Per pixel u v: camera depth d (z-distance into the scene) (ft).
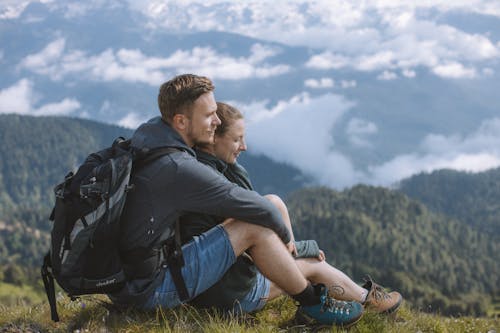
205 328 13.24
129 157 12.10
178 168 12.46
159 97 13.42
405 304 19.81
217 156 14.67
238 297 14.17
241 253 13.64
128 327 13.42
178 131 13.47
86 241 11.80
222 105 14.65
